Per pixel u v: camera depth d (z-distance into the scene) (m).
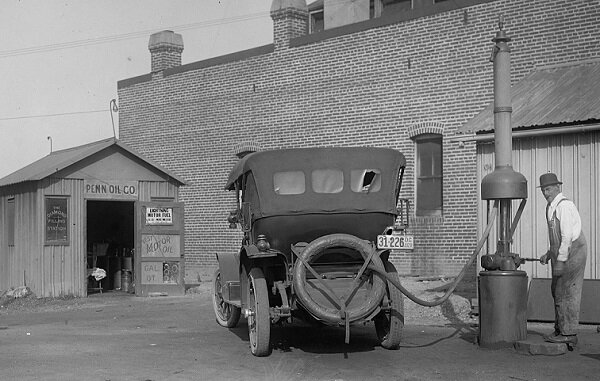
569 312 9.67
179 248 19.34
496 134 10.24
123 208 22.67
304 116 23.03
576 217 9.41
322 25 25.97
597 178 12.05
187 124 26.69
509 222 10.22
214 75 25.75
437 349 10.16
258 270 10.18
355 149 10.07
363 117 21.55
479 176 13.28
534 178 12.70
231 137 25.14
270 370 9.00
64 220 18.80
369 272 9.73
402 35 20.70
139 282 18.98
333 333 11.95
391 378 8.45
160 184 20.03
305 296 9.40
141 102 28.44
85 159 19.08
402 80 20.67
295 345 10.80
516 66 18.50
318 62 22.67
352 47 21.83
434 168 20.17
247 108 24.67
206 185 26.00
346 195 9.94
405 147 20.59
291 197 9.88
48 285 18.53
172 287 19.20
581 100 12.78
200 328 12.95
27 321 14.58
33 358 9.97
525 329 10.02
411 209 20.39
